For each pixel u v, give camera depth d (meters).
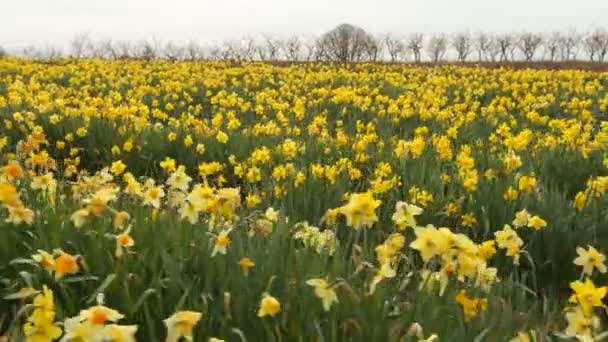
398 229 4.41
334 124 11.41
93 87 15.52
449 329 2.54
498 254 4.24
